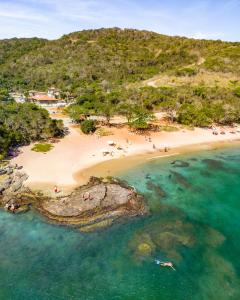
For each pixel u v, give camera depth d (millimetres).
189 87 121625
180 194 49875
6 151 61500
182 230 40344
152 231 39938
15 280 32031
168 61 183125
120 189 49219
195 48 192500
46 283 31703
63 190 49250
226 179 56031
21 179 52031
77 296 30312
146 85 134250
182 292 30750
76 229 39875
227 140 80750
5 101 116562
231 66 149875
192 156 68000
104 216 42531
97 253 35750
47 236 38469
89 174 55906
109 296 30297
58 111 109812
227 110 94062
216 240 38531
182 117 90750
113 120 93375
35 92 149500
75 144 71750
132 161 63281
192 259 35094
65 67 181125
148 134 81188
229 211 45281
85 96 112312
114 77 166625
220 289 31172
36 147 68062
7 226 40375
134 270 33375
